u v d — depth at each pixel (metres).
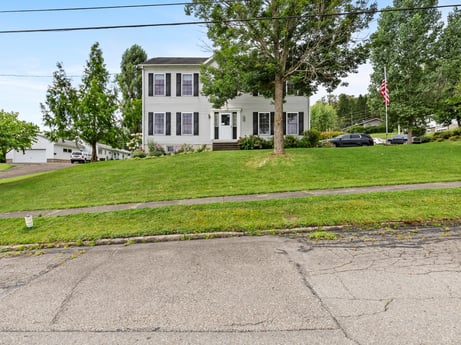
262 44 12.60
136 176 12.94
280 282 3.46
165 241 5.53
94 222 6.72
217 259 4.36
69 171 15.89
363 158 13.79
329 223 5.87
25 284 3.74
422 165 12.17
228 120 21.47
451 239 4.85
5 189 12.34
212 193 9.50
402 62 24.06
